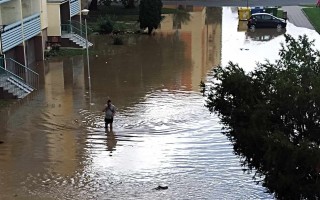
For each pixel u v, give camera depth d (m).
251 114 12.98
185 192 16.59
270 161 11.89
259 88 13.78
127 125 23.89
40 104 27.39
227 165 18.83
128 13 62.75
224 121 14.37
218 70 14.91
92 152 20.33
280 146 11.62
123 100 28.22
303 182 12.08
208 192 16.61
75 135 22.48
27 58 37.34
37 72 35.28
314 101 12.28
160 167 18.77
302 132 12.68
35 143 21.39
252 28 52.88
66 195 16.33
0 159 19.52
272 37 48.12
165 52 41.94
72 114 25.56
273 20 52.78
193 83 31.91
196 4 72.06
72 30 44.06
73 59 39.47
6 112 26.00
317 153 11.31
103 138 22.06
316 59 15.64
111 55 40.94
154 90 30.31
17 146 21.02
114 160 19.45
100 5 67.75
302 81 13.04
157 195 16.34
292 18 59.25
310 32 50.12
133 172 18.28
